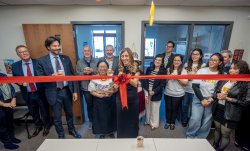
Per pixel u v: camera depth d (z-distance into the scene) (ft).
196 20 10.48
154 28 16.93
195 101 7.08
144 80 8.40
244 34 10.71
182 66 8.48
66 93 7.68
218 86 6.26
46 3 9.53
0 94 6.98
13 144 7.59
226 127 5.98
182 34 15.10
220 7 10.27
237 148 7.47
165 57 9.80
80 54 12.20
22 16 10.00
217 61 6.28
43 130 9.00
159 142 4.84
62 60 7.48
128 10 10.25
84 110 10.53
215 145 7.04
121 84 3.42
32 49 9.66
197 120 7.11
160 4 9.93
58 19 10.16
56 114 7.50
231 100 5.67
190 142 4.85
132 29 10.55
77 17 10.19
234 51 10.96
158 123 9.20
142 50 10.88
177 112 9.10
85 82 8.54
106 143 4.81
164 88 9.05
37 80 2.97
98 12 10.21
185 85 8.41
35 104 8.42
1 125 7.12
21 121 9.86
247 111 6.79
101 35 13.42
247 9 10.31
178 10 10.32
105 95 6.94
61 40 9.55
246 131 7.08
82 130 9.18
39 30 9.46
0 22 10.04
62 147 4.64
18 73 7.80
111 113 7.31
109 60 8.78
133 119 6.48
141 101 8.58
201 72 6.76
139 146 4.63
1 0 8.72
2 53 10.50
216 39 11.88
